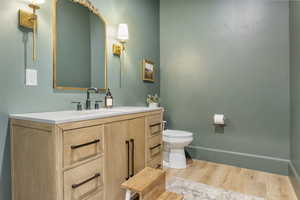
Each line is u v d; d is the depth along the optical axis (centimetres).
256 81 249
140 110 175
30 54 139
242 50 257
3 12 124
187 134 253
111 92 215
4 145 125
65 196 106
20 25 132
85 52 183
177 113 307
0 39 123
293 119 207
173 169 249
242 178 223
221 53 271
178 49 305
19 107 133
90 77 189
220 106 273
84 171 117
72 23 171
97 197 127
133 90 253
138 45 262
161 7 318
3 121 125
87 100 175
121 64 230
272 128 240
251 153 253
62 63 162
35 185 112
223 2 268
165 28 316
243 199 177
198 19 288
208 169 251
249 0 250
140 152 174
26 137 117
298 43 180
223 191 192
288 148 231
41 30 146
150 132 190
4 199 125
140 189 131
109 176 137
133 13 251
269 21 239
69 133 108
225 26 267
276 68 237
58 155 102
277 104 237
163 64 318
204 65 284
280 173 235
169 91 314
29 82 138
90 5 187
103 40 203
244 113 257
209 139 282
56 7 157
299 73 175
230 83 266
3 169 125
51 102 153
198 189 195
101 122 130
